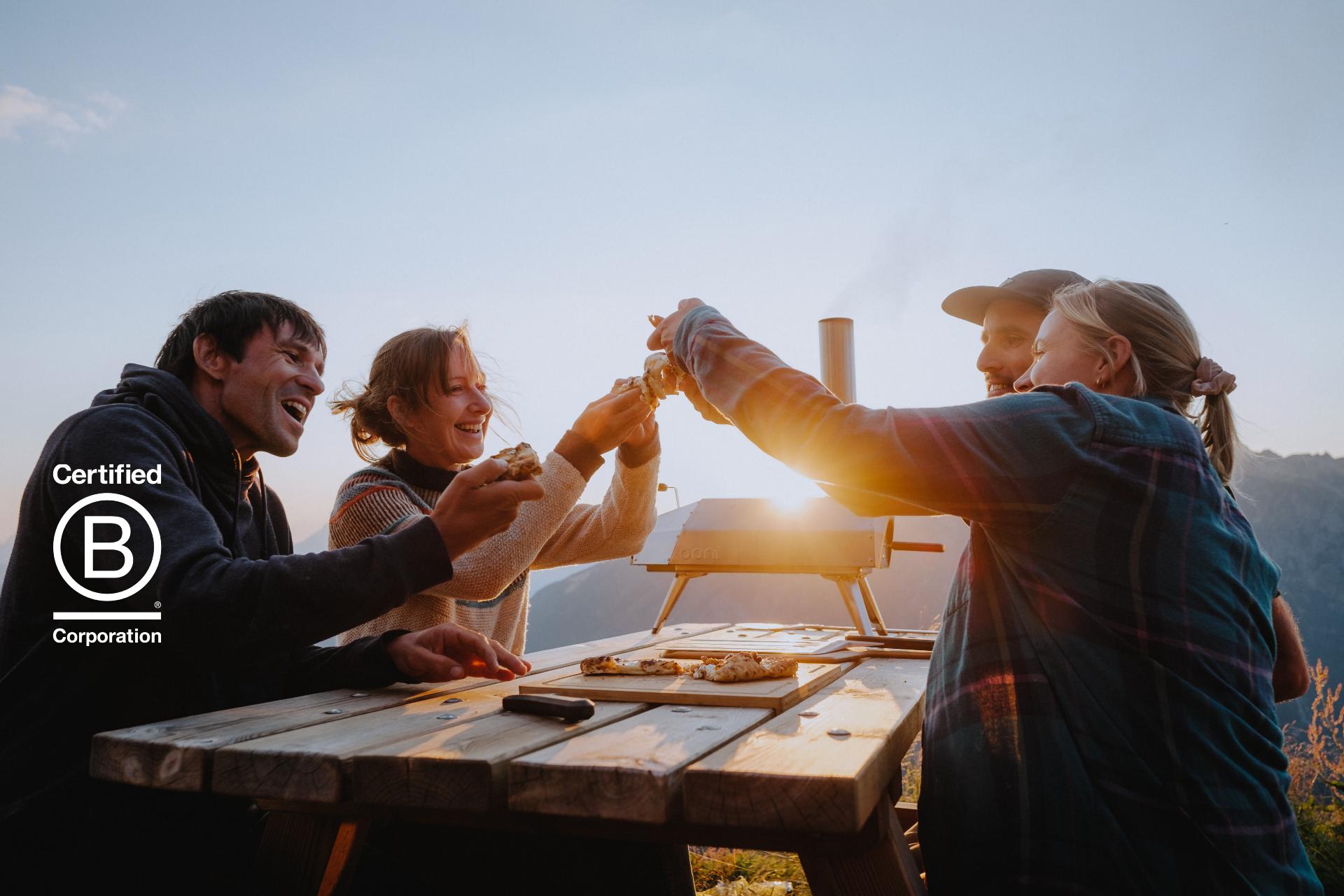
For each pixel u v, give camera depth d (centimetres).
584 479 219
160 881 141
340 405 259
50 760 141
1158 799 103
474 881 188
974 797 112
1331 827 329
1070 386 120
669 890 200
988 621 121
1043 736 110
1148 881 101
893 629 291
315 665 178
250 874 136
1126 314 137
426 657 167
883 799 112
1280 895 102
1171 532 109
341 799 112
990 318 221
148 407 160
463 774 106
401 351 239
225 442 169
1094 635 109
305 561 136
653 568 300
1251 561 119
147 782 123
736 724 128
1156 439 113
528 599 271
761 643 247
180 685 152
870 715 134
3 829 135
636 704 149
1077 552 110
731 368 129
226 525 171
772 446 121
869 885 110
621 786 99
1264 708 113
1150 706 105
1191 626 107
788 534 283
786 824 94
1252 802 105
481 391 251
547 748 114
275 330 183
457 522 146
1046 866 105
